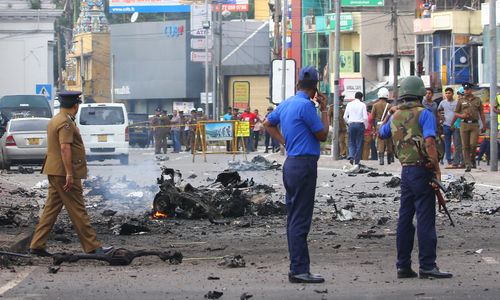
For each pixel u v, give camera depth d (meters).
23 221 26.97
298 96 17.25
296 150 17.00
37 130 54.69
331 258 20.11
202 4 134.00
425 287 16.41
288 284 16.92
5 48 116.00
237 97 131.88
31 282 17.39
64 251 21.70
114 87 153.62
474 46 105.69
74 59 175.25
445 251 20.86
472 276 17.52
